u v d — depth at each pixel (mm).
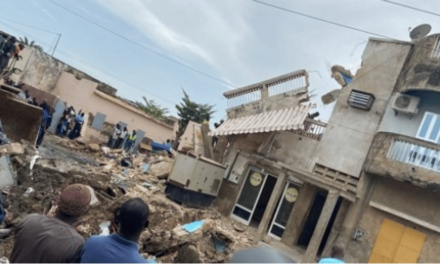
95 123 29266
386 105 16234
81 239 2555
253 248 2480
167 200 13945
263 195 19578
